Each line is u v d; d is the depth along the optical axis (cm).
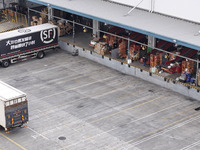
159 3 5056
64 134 3734
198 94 4344
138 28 4597
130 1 5316
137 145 3578
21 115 3712
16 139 3669
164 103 4275
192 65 4622
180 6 4872
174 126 3866
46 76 4866
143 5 5209
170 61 4800
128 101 4303
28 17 6019
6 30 5947
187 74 4506
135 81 4759
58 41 5616
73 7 5291
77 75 4891
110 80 4775
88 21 6072
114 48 5275
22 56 5194
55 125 3875
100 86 4625
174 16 4956
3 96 3659
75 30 5966
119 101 4303
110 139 3659
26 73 4947
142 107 4194
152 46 5081
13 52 5094
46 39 5328
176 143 3609
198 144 3594
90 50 5309
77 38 5719
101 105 4225
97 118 3991
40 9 6706
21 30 5200
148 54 5006
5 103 3588
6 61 5081
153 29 4572
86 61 5275
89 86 4625
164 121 3944
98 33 5588
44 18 5972
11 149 3534
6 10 6331
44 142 3622
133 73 4894
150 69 4725
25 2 6631
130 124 3891
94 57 5266
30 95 4428
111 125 3875
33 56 5312
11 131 3781
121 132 3766
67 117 4006
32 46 5225
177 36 4362
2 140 3656
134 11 5172
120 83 4706
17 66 5134
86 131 3778
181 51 5003
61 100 4325
